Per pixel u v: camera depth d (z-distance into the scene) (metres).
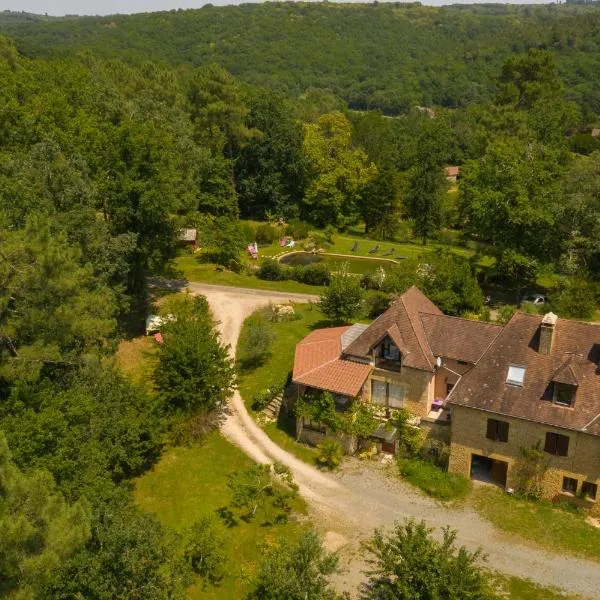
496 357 39.44
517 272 70.06
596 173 72.12
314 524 36.59
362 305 59.41
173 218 62.19
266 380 51.16
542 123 98.31
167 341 46.91
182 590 28.48
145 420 39.69
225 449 43.81
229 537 35.34
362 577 32.47
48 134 52.88
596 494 36.00
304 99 184.75
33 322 34.84
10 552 21.64
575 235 69.81
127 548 26.38
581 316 62.88
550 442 36.66
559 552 34.03
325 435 43.62
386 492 39.31
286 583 27.58
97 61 117.31
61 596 25.50
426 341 44.34
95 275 48.00
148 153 56.69
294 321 61.84
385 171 103.88
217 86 100.75
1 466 23.19
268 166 104.56
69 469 31.70
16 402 31.45
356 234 106.25
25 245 34.50
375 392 44.56
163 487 39.88
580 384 36.56
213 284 72.44
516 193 66.44
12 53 95.38
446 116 154.25
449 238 102.69
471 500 38.25
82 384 37.81
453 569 26.44
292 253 89.31
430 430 41.81
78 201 46.75
